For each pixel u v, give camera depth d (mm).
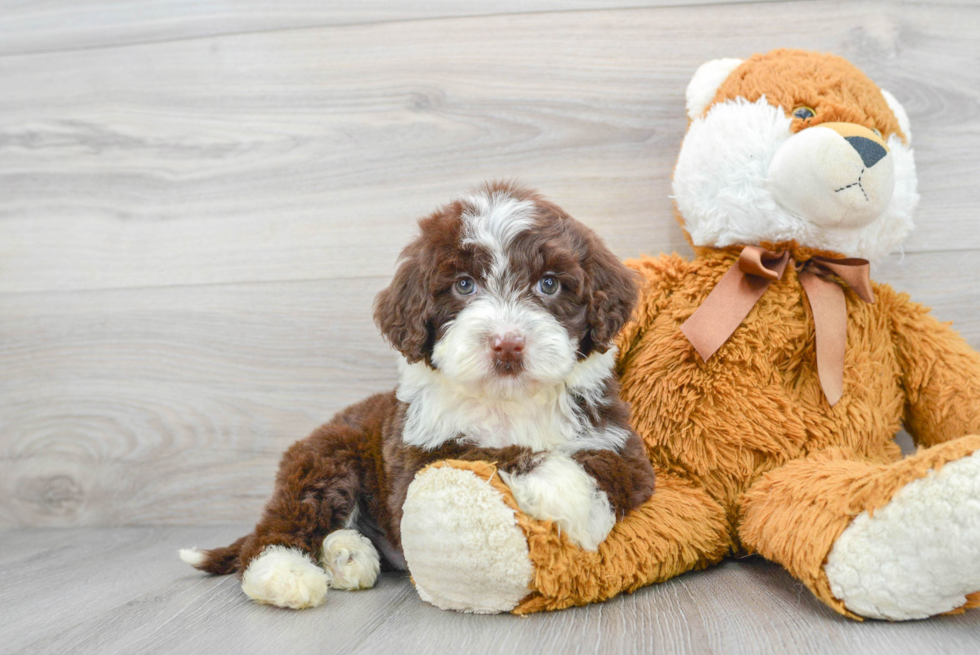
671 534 704
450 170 928
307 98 946
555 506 653
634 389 772
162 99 964
